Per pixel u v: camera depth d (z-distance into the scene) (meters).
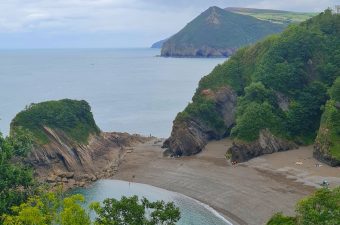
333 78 151.00
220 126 157.75
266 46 172.00
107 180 124.62
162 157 140.50
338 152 116.62
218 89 165.25
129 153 146.38
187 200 104.38
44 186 88.75
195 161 132.62
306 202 58.44
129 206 56.81
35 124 132.50
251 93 149.50
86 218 47.47
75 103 149.75
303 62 156.62
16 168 86.00
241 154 129.62
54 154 128.62
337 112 125.94
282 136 137.62
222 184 110.12
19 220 47.00
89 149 138.75
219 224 89.06
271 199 97.44
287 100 149.62
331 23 168.50
